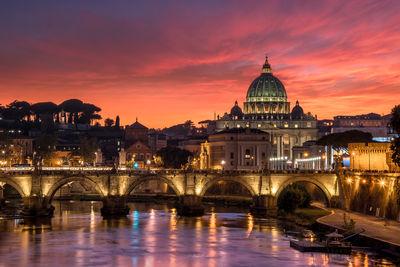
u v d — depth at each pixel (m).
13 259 142.50
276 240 169.12
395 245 141.00
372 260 138.62
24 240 168.12
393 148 161.50
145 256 147.25
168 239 171.38
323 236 167.62
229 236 176.62
